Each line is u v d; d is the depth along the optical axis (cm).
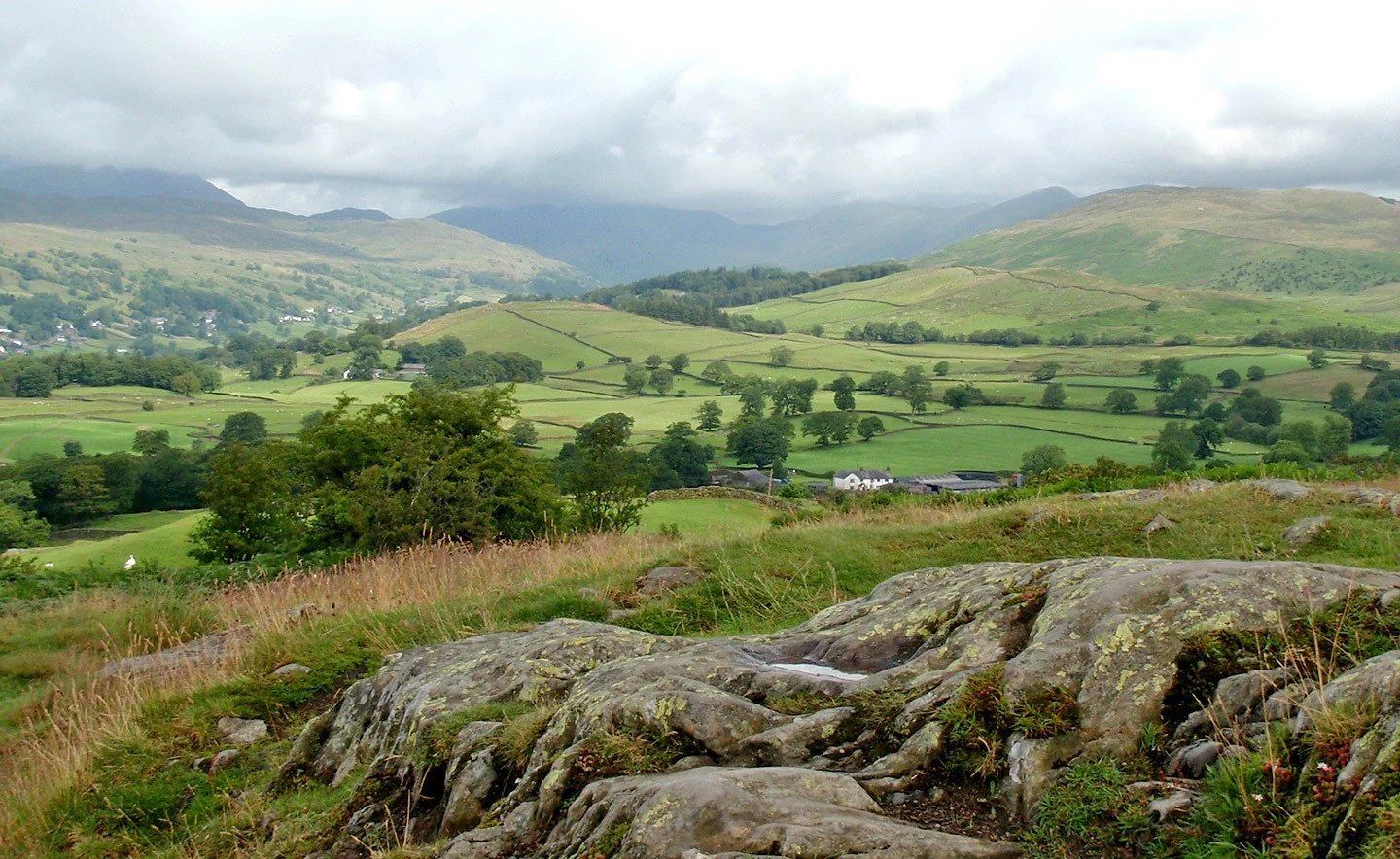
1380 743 351
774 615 1127
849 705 528
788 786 441
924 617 629
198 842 711
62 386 15162
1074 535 1312
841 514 1995
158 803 808
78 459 6819
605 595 1267
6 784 914
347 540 2328
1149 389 12344
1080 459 8144
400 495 2261
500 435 2730
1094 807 406
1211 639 470
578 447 2677
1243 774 380
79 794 838
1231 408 9894
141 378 15625
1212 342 19550
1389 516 1205
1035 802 424
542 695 668
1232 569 518
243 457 2791
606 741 521
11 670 1327
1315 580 504
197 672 1109
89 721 980
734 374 15388
